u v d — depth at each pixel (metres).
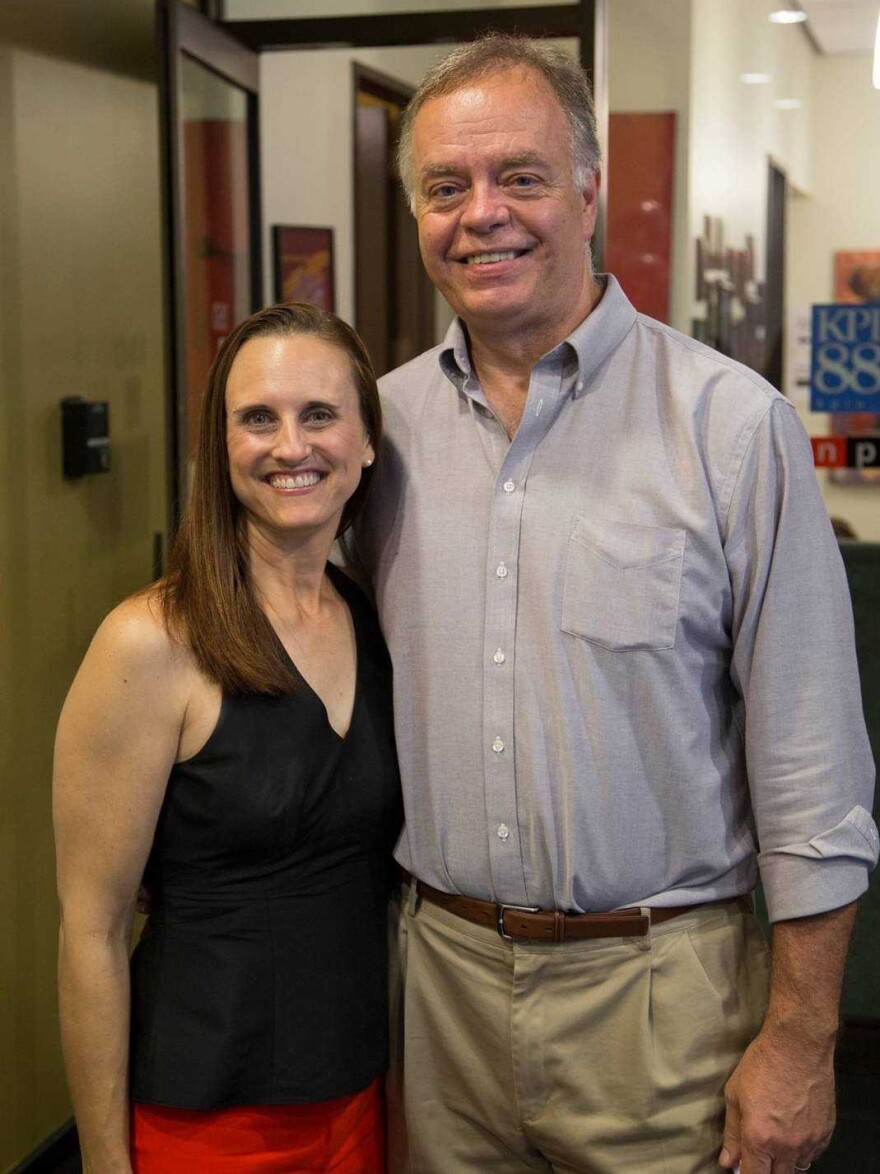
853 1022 2.38
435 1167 1.71
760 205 2.94
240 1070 1.50
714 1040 1.54
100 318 2.90
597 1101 1.56
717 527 1.48
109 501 2.97
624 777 1.51
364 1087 1.59
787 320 2.79
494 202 1.48
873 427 2.70
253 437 1.49
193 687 1.47
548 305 1.53
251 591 1.52
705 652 1.51
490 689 1.54
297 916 1.52
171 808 1.50
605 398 1.55
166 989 1.52
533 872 1.54
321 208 3.97
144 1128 1.52
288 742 1.50
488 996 1.59
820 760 1.45
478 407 1.62
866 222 2.75
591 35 2.74
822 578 1.46
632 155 3.43
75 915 1.49
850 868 1.45
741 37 3.02
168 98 2.83
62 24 2.71
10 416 2.58
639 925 1.52
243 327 1.53
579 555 1.51
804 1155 1.49
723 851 1.54
